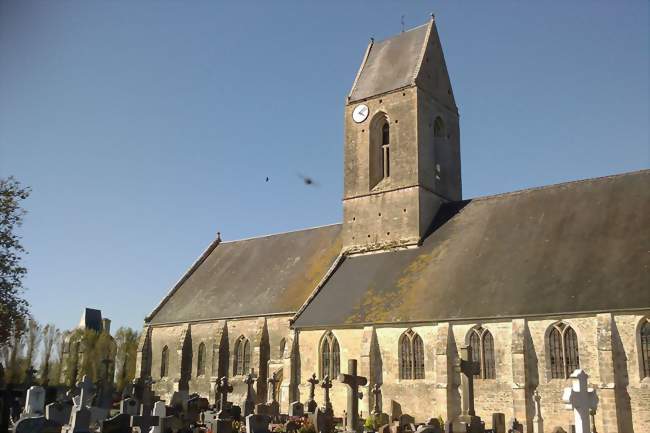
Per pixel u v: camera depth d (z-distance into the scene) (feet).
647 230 140.15
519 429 125.39
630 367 123.13
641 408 120.47
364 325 159.94
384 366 155.53
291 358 171.63
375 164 197.26
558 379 131.13
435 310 150.61
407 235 181.98
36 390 122.83
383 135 200.44
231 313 204.13
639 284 127.75
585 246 145.38
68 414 117.70
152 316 231.30
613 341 124.67
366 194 193.88
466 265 160.25
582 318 130.21
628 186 155.33
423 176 186.91
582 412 85.97
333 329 166.50
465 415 116.78
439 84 203.62
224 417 122.72
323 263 198.90
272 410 148.46
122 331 321.32
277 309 191.01
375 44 218.38
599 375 124.98
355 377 115.24
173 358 218.18
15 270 141.49
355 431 112.47
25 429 87.20
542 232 157.28
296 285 197.26
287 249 221.87
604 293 130.31
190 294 232.53
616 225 146.20
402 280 168.14
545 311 134.00
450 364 144.36
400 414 149.69
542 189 171.73
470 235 171.32
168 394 213.87
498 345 139.64
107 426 100.68
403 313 155.53
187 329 215.51
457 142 207.00
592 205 156.35
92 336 317.22
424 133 191.31
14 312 140.77
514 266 151.23
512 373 135.95
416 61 198.08
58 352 315.99
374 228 189.57
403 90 193.77
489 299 145.07
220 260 244.42
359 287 175.32
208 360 205.87
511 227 165.27
